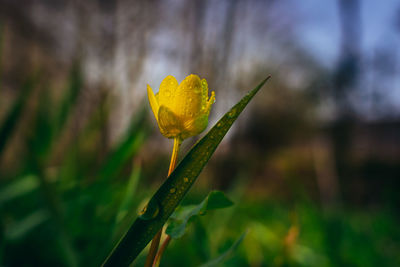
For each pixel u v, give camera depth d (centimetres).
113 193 33
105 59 136
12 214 31
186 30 186
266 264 37
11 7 127
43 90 32
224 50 186
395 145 232
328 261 41
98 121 39
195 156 13
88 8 141
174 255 37
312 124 298
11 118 26
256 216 70
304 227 54
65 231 22
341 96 183
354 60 183
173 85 15
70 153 35
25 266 26
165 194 13
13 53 127
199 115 15
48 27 137
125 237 13
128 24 153
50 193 22
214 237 39
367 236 60
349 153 172
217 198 14
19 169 35
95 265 22
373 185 179
